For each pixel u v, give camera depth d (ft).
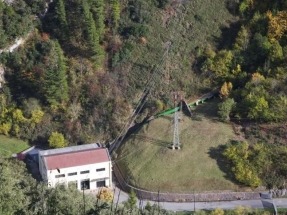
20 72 295.28
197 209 247.50
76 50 302.04
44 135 291.17
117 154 284.00
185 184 258.57
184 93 305.53
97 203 138.31
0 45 295.48
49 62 290.15
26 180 159.84
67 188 158.71
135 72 305.53
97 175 267.39
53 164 260.62
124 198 258.98
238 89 294.87
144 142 281.13
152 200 256.52
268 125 276.82
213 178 258.98
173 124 288.71
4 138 293.43
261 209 242.37
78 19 296.51
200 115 292.81
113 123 294.05
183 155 269.64
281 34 306.35
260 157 258.57
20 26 297.33
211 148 271.28
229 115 285.84
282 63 296.30
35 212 121.60
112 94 298.97
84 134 290.76
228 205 248.93
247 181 254.27
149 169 266.77
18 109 293.84
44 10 307.37
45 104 296.51
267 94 281.74
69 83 297.74
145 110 297.94
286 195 252.42
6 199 119.34
